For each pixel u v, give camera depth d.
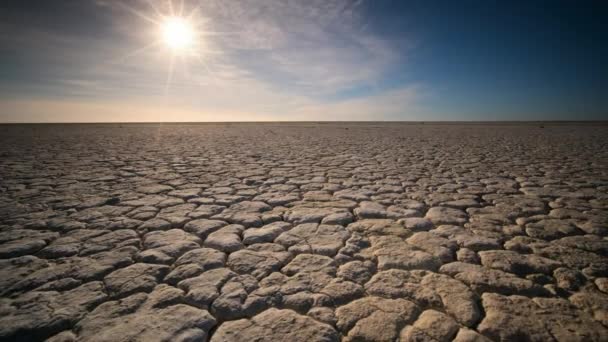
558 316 1.56
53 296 1.76
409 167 6.04
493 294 1.75
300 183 4.68
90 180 4.86
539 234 2.61
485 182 4.66
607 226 2.77
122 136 14.54
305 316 1.59
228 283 1.89
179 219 3.05
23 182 4.67
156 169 5.87
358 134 16.67
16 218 3.06
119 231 2.73
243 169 5.89
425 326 1.50
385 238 2.56
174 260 2.20
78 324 1.53
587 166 5.94
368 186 4.46
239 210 3.35
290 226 2.86
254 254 2.28
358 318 1.56
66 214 3.19
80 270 2.04
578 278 1.91
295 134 16.77
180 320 1.56
